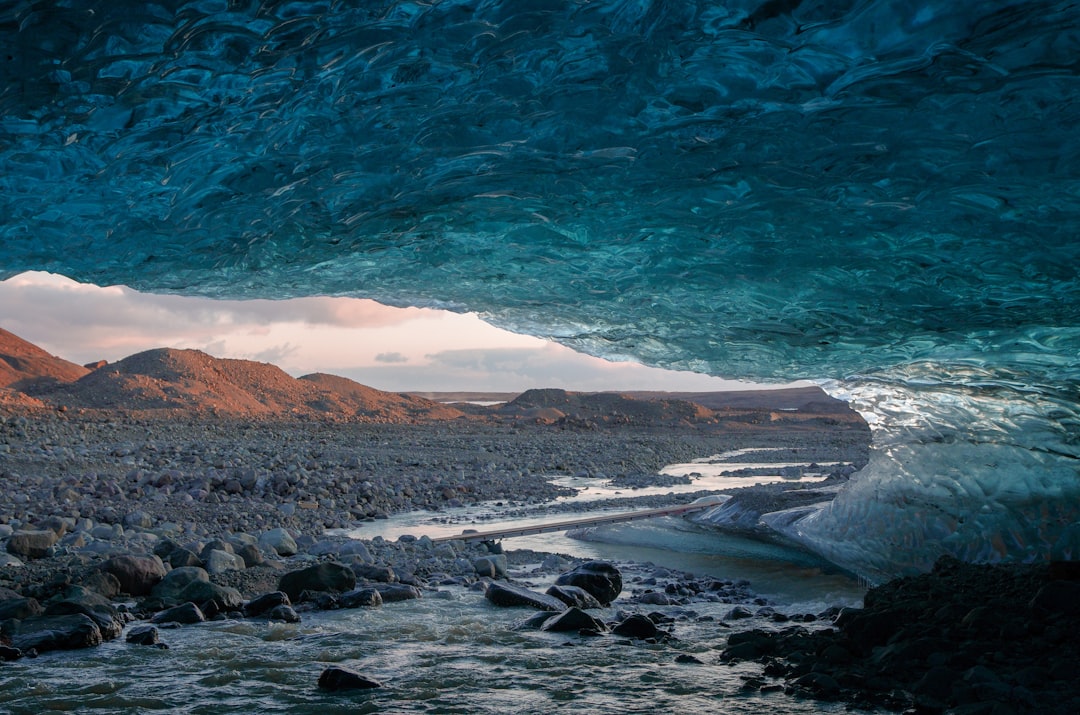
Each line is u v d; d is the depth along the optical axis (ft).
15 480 34.86
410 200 11.78
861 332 16.67
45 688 12.32
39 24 7.67
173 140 9.87
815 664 13.08
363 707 11.55
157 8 7.64
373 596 18.03
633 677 12.85
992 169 9.88
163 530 26.09
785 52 8.17
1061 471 19.86
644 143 10.05
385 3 7.87
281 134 9.89
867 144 9.65
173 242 13.09
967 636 13.80
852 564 23.13
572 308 17.35
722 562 24.21
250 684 12.60
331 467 45.06
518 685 12.50
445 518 33.81
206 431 63.72
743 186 10.92
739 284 14.40
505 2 7.86
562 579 19.38
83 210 11.73
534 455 61.87
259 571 19.86
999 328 15.87
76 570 18.93
